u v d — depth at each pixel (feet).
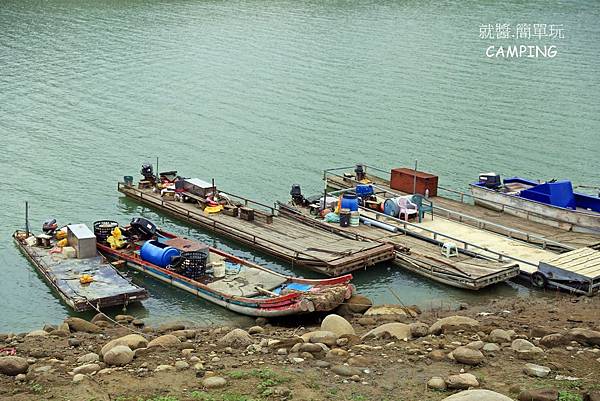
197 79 250.78
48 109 217.36
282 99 230.68
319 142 194.90
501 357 69.97
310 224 141.08
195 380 64.75
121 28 323.78
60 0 387.14
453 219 144.97
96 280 112.98
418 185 157.48
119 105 223.10
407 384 63.31
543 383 62.80
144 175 162.30
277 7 379.55
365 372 66.23
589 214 137.59
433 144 193.77
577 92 238.89
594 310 98.68
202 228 142.92
